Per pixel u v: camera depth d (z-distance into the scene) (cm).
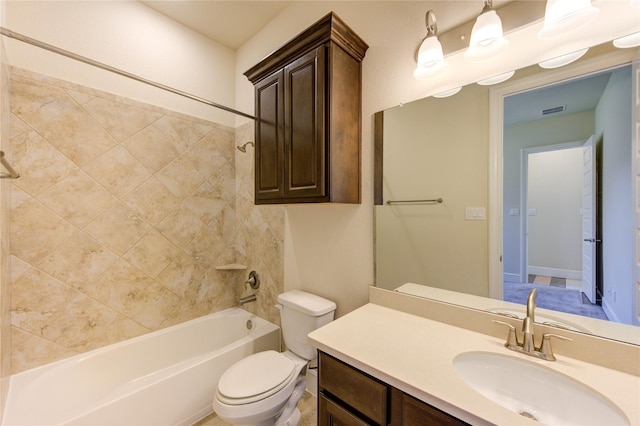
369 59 152
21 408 127
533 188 107
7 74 137
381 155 148
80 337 167
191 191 220
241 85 246
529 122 107
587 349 91
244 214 241
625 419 67
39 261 153
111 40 180
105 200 176
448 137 127
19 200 146
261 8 202
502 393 91
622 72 90
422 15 133
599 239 94
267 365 148
